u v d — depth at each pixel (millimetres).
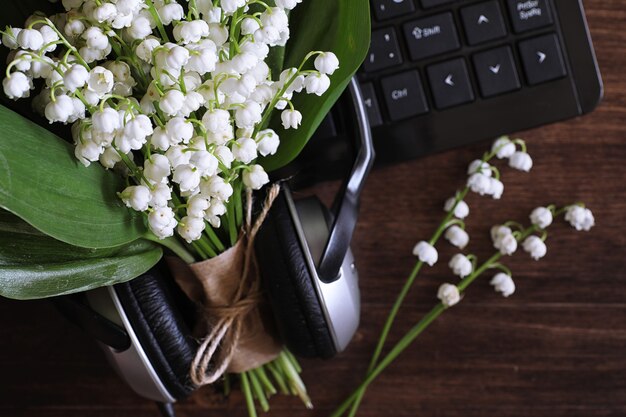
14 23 347
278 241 377
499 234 465
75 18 315
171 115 316
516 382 476
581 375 475
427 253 451
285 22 317
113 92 321
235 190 358
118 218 332
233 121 336
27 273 330
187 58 303
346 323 402
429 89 442
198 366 400
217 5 318
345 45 341
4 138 301
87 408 470
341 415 475
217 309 401
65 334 470
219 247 377
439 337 476
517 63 443
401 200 472
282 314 391
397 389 476
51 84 308
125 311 376
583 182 472
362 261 473
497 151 453
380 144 445
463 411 475
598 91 446
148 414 470
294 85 329
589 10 465
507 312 475
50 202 309
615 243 474
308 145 437
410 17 438
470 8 438
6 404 470
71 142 357
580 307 475
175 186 353
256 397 470
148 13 313
